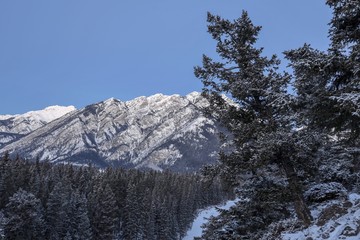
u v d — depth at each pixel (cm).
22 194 5812
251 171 1447
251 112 1450
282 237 1274
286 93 1224
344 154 1930
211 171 1432
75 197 8012
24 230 5616
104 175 12356
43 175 10638
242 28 1559
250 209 1507
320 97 1039
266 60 1488
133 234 9400
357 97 891
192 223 13688
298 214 1335
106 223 8144
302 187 1341
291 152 1271
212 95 1488
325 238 1021
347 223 989
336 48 998
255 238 1480
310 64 1005
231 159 1383
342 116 1037
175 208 12562
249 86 1391
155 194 12369
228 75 1497
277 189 1379
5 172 8419
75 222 7362
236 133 1414
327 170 1888
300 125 1282
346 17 1042
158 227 10825
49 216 6938
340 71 1018
